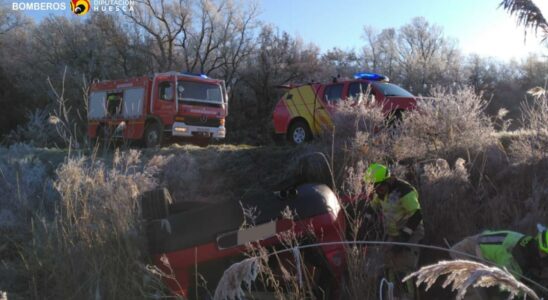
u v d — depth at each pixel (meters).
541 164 5.44
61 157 9.00
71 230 4.54
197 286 3.96
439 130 6.32
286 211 4.09
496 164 5.69
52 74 31.50
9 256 5.21
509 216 5.06
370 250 4.10
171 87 14.46
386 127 6.79
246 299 3.77
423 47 45.69
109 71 33.03
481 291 3.43
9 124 32.09
